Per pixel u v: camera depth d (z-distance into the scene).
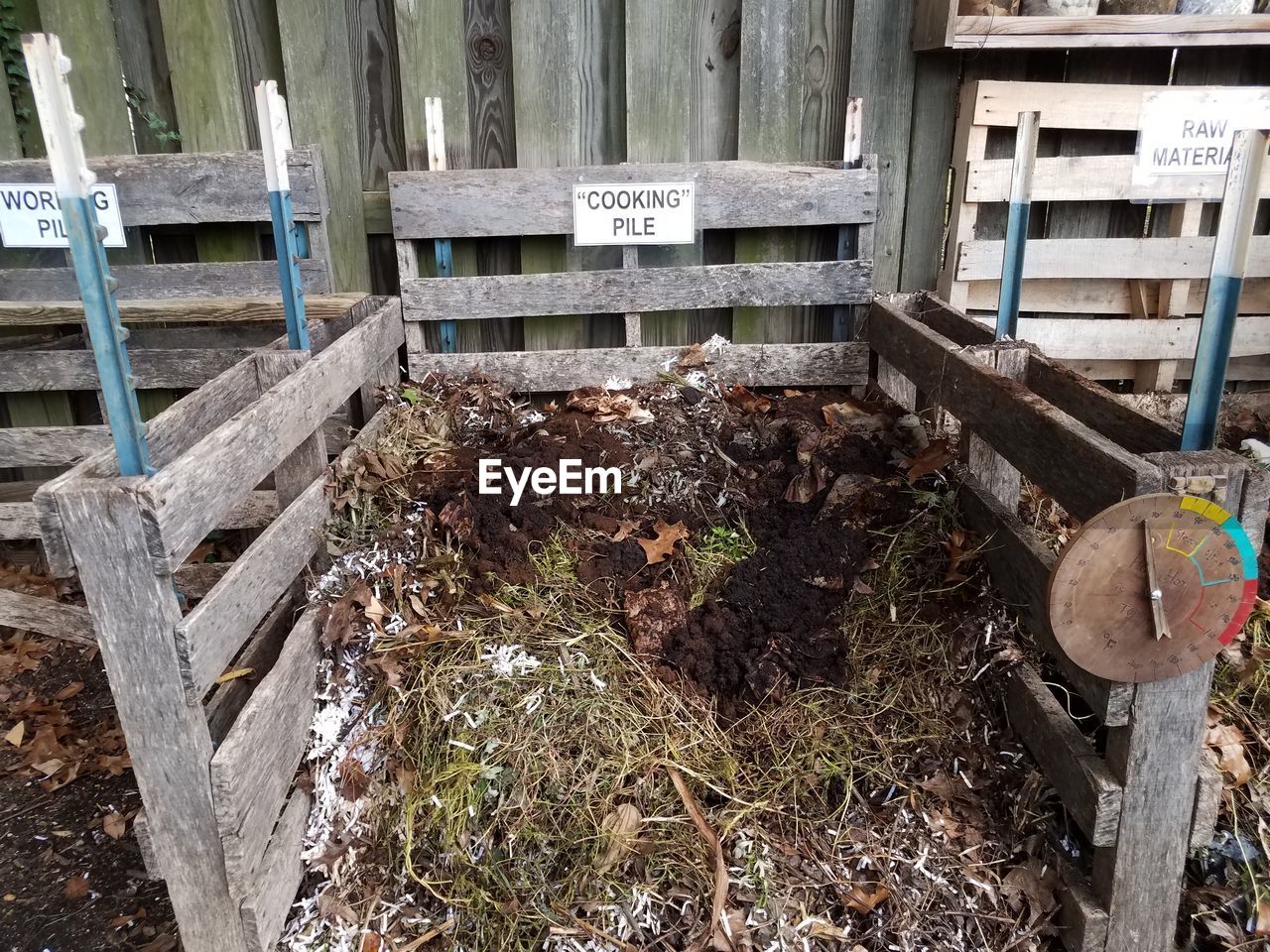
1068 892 1.91
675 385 3.18
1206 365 1.77
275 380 2.39
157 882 2.30
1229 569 1.64
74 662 3.14
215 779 1.68
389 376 3.18
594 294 3.24
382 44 3.20
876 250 3.42
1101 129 3.19
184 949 1.89
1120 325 3.38
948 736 2.20
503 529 2.52
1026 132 2.68
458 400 3.12
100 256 1.53
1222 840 2.09
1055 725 1.98
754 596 2.43
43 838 2.45
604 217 3.16
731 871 1.99
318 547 2.35
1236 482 1.64
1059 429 1.91
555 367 3.29
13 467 3.50
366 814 2.10
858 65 3.21
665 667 2.30
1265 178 3.39
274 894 1.87
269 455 2.00
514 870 1.98
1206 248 3.26
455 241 3.31
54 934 2.15
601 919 1.92
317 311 3.00
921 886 1.99
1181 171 3.19
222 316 3.12
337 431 3.20
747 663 2.29
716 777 2.12
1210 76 3.26
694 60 3.20
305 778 2.11
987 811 2.09
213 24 3.09
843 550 2.48
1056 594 1.65
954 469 2.57
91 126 3.17
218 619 1.73
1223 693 2.36
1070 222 3.40
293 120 3.20
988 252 3.26
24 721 2.86
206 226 3.24
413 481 2.62
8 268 3.24
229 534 3.50
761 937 1.91
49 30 3.08
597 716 2.17
